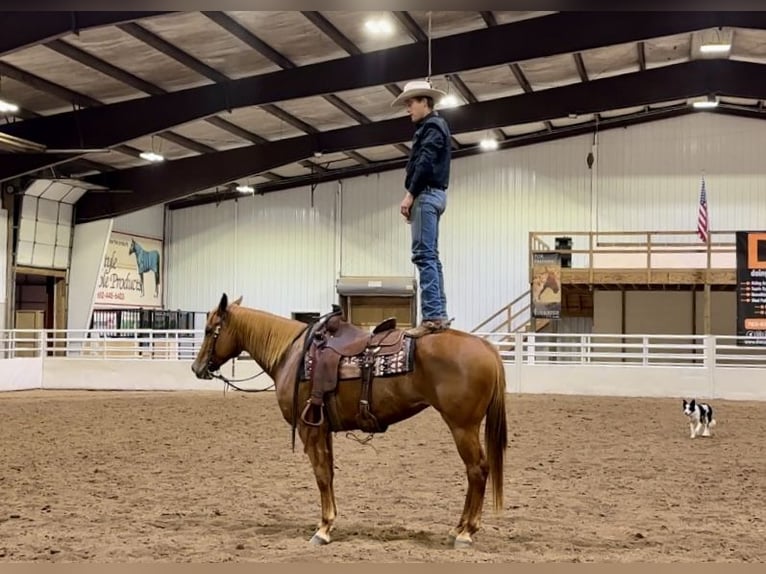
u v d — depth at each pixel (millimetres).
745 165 23609
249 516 6133
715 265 23016
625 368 17438
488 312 24984
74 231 23141
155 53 14211
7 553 4930
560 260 21547
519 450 9766
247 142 21234
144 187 22375
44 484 7488
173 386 19266
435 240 5180
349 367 5188
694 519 6051
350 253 26281
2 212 20594
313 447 5297
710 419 10938
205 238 27359
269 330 5832
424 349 4988
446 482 7637
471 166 25344
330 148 21109
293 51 15133
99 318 23641
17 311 23031
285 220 26812
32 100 15867
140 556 4852
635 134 24312
